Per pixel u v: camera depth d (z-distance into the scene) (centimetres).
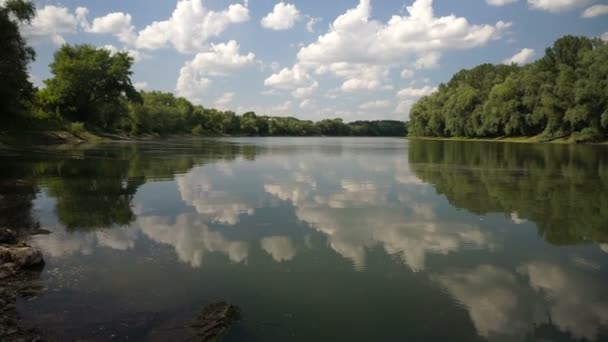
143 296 920
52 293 914
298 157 5053
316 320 851
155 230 1478
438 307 928
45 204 1880
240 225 1584
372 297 970
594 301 970
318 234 1480
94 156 4462
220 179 2830
